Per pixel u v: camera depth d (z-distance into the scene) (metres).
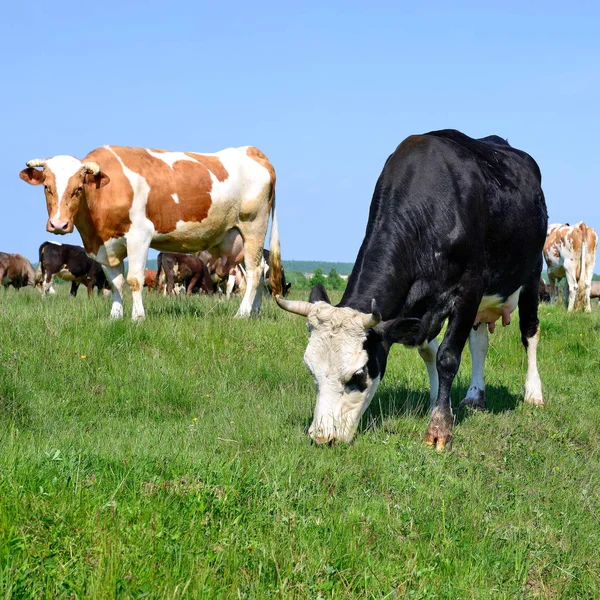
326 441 5.98
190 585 3.58
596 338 12.40
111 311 11.91
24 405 7.21
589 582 4.30
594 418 8.04
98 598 3.35
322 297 6.54
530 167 8.52
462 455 6.49
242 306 13.14
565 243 23.20
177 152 12.58
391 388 8.66
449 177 7.07
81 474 4.69
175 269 24.14
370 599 3.79
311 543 4.25
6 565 3.46
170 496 4.49
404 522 4.76
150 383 8.31
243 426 6.76
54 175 10.82
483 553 4.45
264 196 13.28
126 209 11.51
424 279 6.89
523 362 11.23
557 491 5.71
